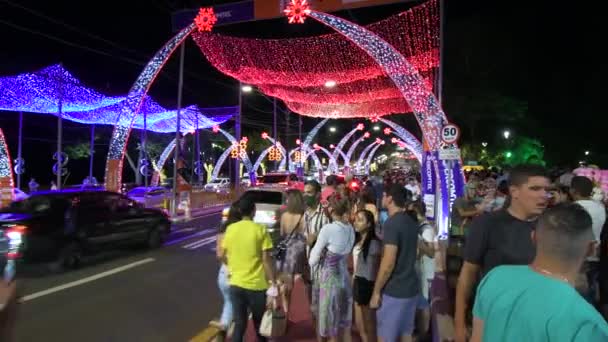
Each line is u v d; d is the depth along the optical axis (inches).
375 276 205.3
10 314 98.3
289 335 234.4
